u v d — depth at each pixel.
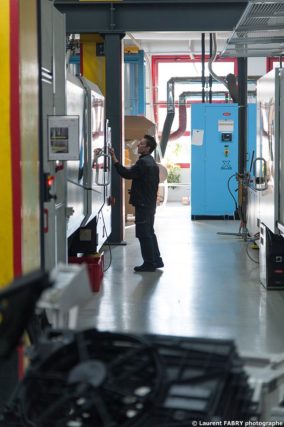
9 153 3.33
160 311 5.86
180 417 1.62
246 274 7.50
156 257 7.88
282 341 4.94
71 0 9.23
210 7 9.20
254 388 1.97
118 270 7.78
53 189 3.91
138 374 1.73
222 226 11.61
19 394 1.81
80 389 1.68
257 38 8.04
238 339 4.99
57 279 1.93
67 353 1.85
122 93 9.62
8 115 3.31
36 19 3.56
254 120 12.52
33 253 3.56
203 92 12.88
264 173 6.69
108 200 7.81
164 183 15.05
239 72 10.84
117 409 1.67
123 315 5.71
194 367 1.78
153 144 7.66
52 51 4.25
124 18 9.30
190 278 7.31
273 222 5.97
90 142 6.21
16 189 3.34
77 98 5.69
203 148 12.50
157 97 16.05
